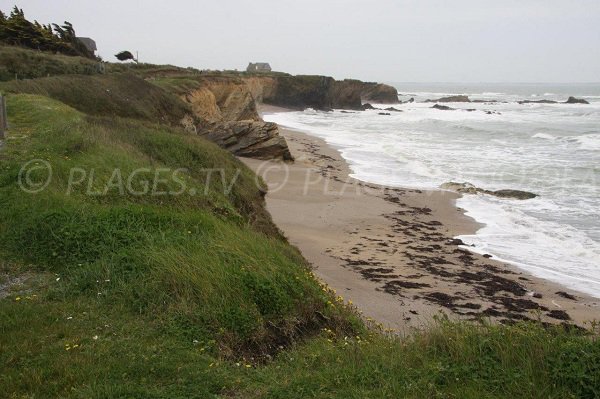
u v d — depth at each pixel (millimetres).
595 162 28641
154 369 4715
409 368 4750
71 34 39438
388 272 12930
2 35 32406
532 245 15359
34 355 4805
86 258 7168
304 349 5938
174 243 7496
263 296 6527
